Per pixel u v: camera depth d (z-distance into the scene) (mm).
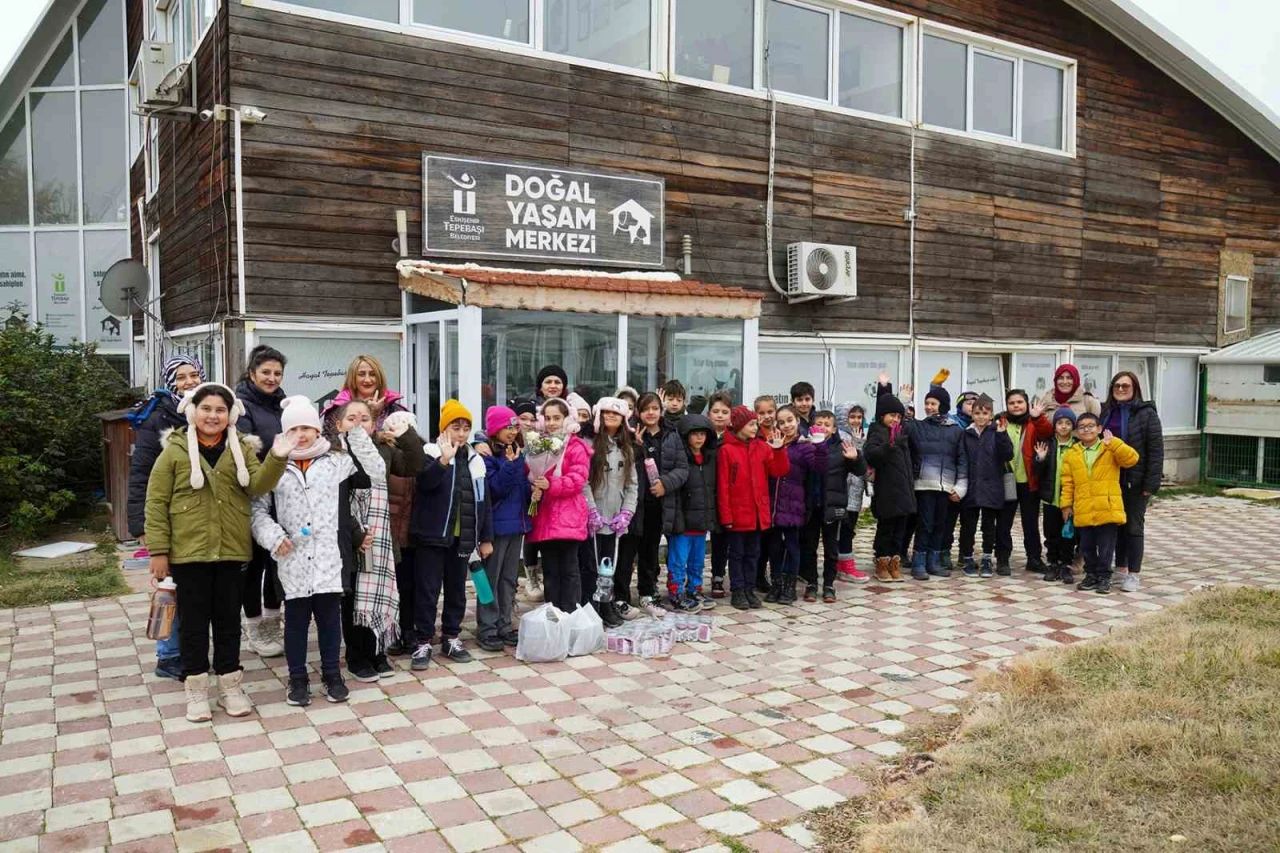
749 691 5262
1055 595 7594
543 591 6980
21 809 3762
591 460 6434
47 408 9625
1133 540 7734
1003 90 13023
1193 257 15062
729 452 6961
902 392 10922
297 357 8094
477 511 5719
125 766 4176
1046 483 8141
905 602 7352
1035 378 13477
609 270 9547
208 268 8383
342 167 8148
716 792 3992
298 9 7922
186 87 9008
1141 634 5980
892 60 11914
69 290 15891
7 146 15906
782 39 10961
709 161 10250
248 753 4328
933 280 12211
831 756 4379
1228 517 11977
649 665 5715
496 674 5504
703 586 7609
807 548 7457
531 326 7906
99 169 15812
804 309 11094
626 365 8398
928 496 8172
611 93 9547
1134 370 14789
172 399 5285
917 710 4988
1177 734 4227
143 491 5164
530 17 9078
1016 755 4176
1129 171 14211
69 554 8406
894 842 3428
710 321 8891
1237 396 15031
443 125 8594
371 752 4359
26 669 5465
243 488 4730
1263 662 5230
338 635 5047
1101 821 3537
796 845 3555
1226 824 3449
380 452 5309
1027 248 13133
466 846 3525
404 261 8312
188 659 4672
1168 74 14430
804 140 10992
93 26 15750
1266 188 15891
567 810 3818
